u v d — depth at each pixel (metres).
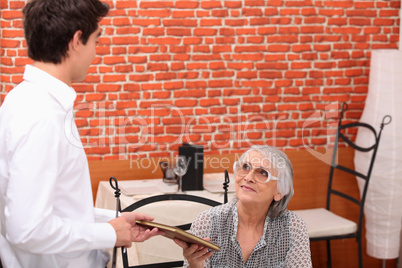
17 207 1.31
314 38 4.16
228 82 4.03
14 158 1.33
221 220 2.03
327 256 4.18
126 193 3.29
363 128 4.09
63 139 1.42
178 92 3.95
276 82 4.12
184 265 1.99
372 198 4.01
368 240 4.11
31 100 1.40
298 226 2.06
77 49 1.49
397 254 4.07
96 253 1.66
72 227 1.41
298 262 2.04
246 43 4.03
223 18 3.96
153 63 3.88
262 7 4.03
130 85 3.86
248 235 2.02
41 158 1.34
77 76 1.55
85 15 1.46
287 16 4.09
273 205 2.02
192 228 2.05
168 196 2.14
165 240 2.47
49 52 1.46
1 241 1.53
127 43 3.82
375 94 3.98
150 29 3.85
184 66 3.94
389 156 3.92
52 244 1.36
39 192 1.33
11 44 3.65
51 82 1.46
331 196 4.30
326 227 3.65
